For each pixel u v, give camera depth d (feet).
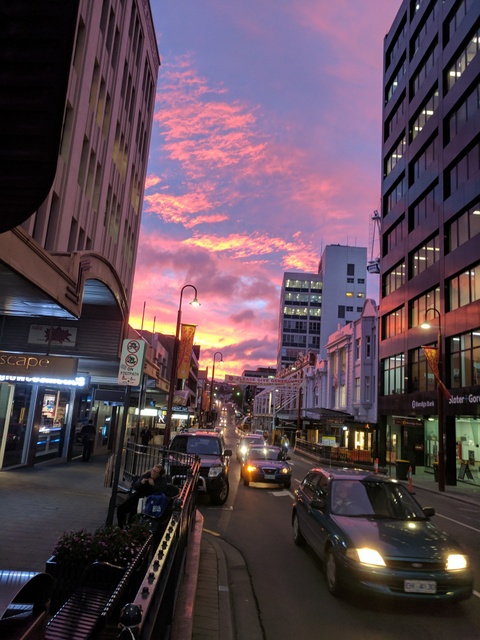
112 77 77.46
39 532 26.37
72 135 59.06
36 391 56.70
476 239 86.22
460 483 89.40
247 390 446.60
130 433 114.21
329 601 21.07
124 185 90.38
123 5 81.71
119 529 17.57
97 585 14.34
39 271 25.11
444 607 20.80
